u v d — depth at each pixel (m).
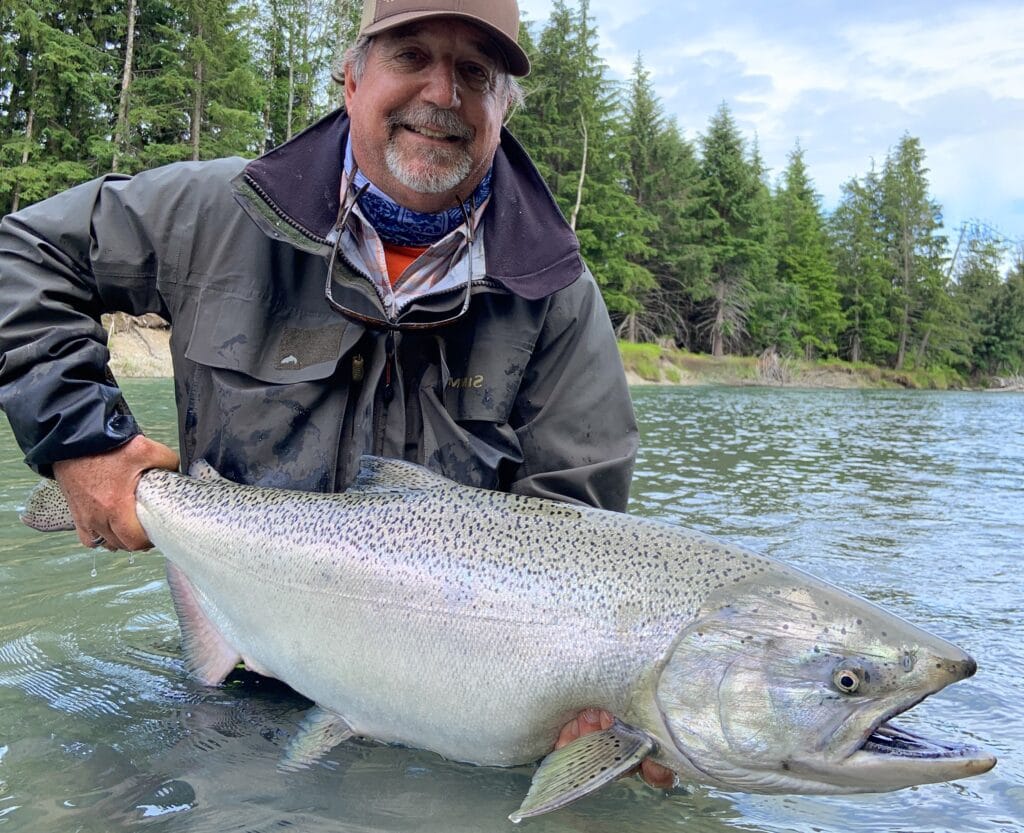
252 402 0.84
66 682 0.84
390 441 0.87
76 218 0.85
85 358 0.81
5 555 1.28
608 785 0.72
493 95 0.85
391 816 0.64
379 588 0.73
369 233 0.88
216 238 0.86
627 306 12.86
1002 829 0.66
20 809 0.62
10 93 8.88
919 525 1.87
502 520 0.74
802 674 0.64
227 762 0.70
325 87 11.42
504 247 0.89
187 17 9.24
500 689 0.70
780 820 0.67
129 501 0.84
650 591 0.69
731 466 2.78
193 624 0.86
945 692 0.92
